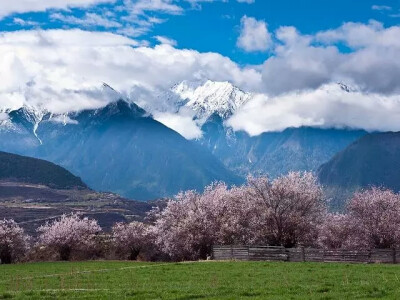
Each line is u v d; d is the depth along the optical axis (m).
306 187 77.12
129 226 98.12
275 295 31.83
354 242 81.94
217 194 82.50
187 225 79.38
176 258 85.94
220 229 78.38
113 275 48.06
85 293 34.22
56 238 94.38
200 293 32.97
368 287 33.53
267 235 76.62
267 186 77.00
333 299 29.61
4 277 53.28
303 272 46.12
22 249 94.38
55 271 59.78
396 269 47.56
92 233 100.25
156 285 39.25
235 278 42.69
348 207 83.62
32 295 33.72
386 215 79.25
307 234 76.50
